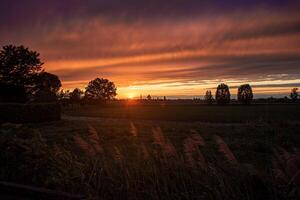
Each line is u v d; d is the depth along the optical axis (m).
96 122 40.69
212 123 37.84
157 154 8.32
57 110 44.00
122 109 102.56
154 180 7.02
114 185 6.90
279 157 7.06
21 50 69.44
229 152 7.17
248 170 7.06
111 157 9.56
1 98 61.50
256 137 20.12
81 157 9.68
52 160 8.23
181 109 92.75
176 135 21.47
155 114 65.75
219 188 6.52
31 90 71.69
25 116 38.28
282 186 6.46
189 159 7.30
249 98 128.62
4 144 8.95
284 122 28.09
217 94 133.62
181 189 6.75
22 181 7.50
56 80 100.69
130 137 18.84
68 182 7.07
